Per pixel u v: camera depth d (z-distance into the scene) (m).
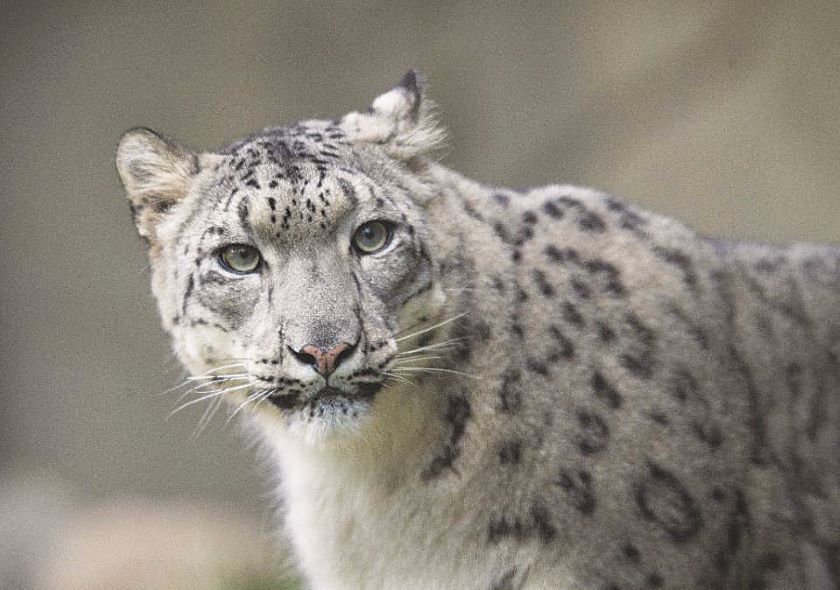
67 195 27.17
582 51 24.72
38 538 18.20
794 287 10.43
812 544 9.85
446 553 9.35
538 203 9.86
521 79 24.95
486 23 24.92
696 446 9.31
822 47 23.45
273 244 8.87
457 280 9.12
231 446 26.86
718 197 24.28
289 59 25.69
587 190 10.28
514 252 9.44
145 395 27.33
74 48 26.52
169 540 16.42
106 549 16.38
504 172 25.17
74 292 27.31
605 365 9.29
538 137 25.02
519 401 9.12
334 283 8.73
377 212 8.89
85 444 27.33
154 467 27.14
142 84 26.36
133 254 27.27
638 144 24.72
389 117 9.41
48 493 20.62
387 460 9.34
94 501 20.98
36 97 26.83
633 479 9.12
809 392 10.05
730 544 9.47
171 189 9.48
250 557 14.42
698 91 24.30
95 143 26.84
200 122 26.20
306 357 8.60
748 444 9.62
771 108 23.86
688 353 9.54
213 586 14.16
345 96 25.61
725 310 9.95
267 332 8.80
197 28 26.00
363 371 8.68
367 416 8.84
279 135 9.34
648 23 24.30
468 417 9.15
